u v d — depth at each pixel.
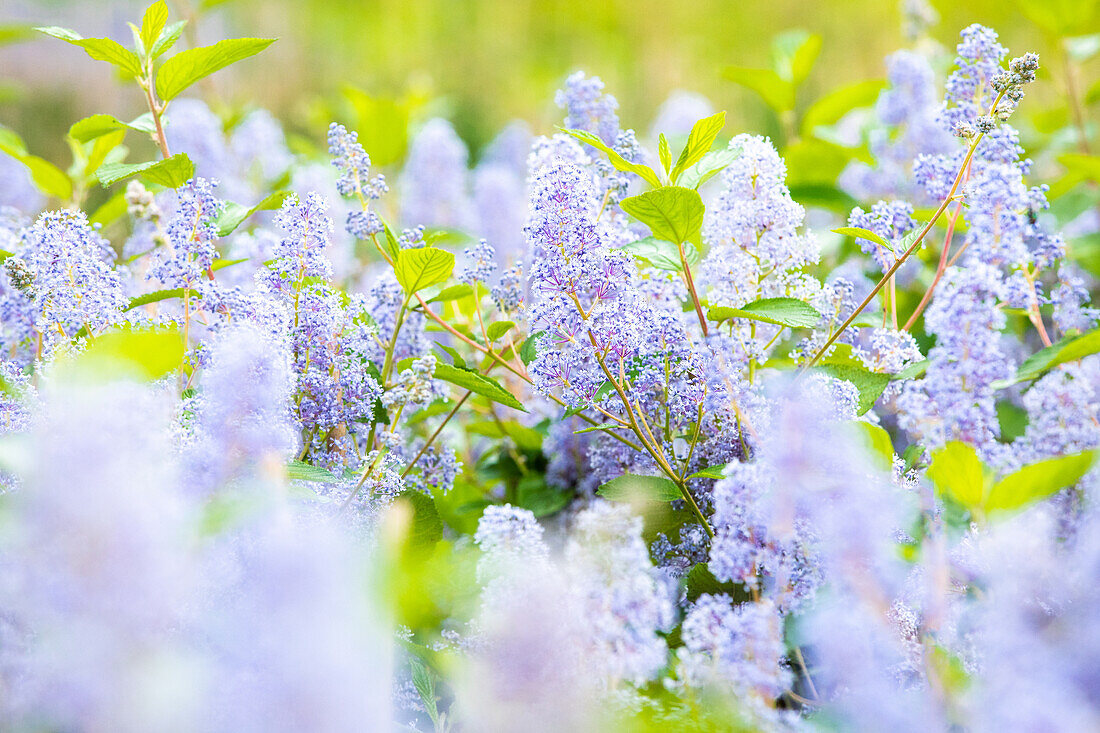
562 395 1.44
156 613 1.23
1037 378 1.43
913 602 1.33
